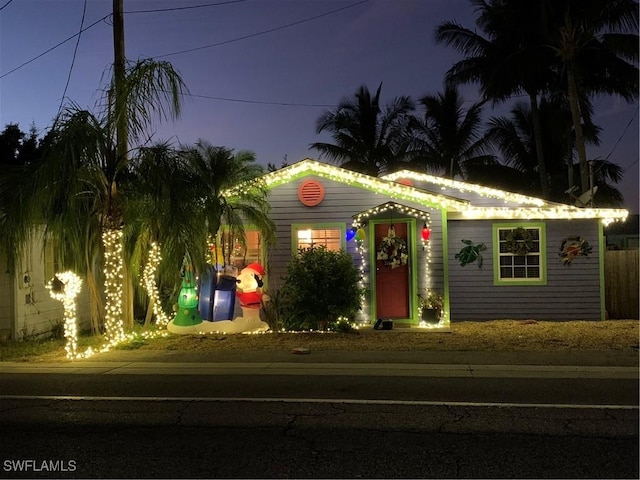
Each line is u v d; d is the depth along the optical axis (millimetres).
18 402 7562
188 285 13531
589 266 16172
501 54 26578
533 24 24094
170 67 11602
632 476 4906
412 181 18234
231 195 14344
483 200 17438
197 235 12266
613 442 5812
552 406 7207
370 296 14594
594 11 22234
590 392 7934
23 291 13047
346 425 6469
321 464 5238
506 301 16312
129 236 13102
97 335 12789
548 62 25000
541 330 13844
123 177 12219
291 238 15023
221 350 11297
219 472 5051
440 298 14352
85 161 11109
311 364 9961
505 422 6535
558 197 34812
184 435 6125
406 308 14555
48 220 11328
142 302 15078
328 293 13391
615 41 23250
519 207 17047
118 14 13375
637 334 12844
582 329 13891
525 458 5363
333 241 14961
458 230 16516
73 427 6434
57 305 14328
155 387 8422
